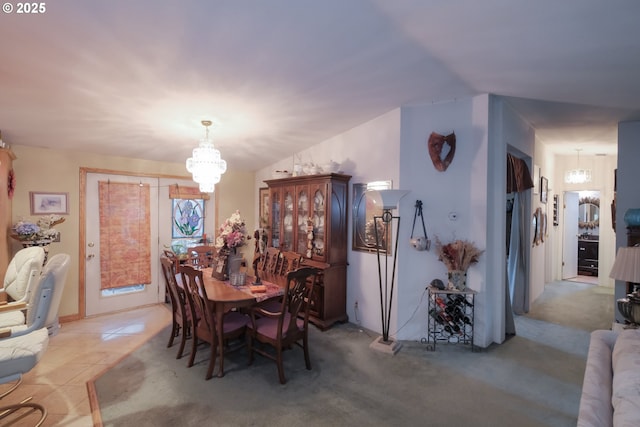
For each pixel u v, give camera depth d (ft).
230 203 17.84
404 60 7.80
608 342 6.20
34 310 6.99
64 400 7.75
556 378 8.87
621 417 3.53
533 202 15.35
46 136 11.37
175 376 8.86
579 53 6.89
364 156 12.64
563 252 22.07
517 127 12.42
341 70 8.25
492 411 7.43
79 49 6.70
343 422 7.03
